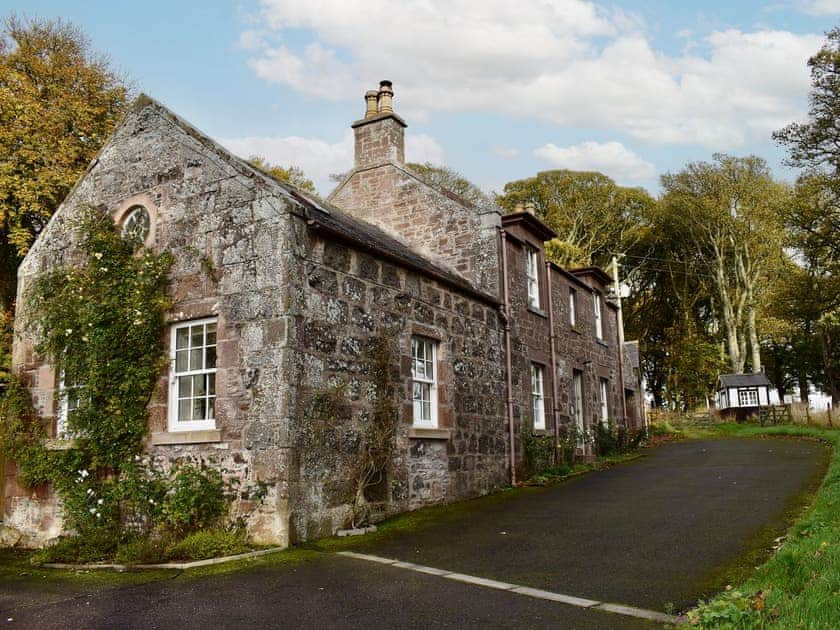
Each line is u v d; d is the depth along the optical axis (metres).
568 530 9.13
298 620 5.62
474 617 5.59
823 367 46.22
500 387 14.81
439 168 39.94
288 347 9.12
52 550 9.59
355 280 10.57
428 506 11.68
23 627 5.73
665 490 12.40
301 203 10.38
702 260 43.97
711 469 15.36
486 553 7.97
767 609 4.87
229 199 10.19
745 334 43.69
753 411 36.19
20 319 12.38
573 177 45.81
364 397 10.38
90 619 5.88
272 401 9.09
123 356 10.47
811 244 29.83
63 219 12.24
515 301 16.09
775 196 38.97
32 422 11.67
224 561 7.95
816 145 27.08
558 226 45.16
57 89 19.45
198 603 6.23
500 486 14.21
